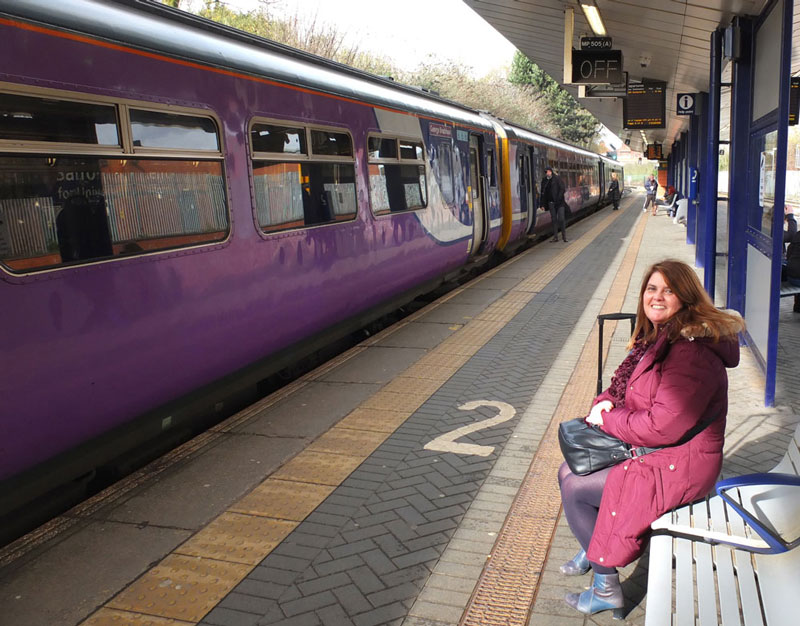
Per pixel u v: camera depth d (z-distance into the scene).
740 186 7.26
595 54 11.04
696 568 2.57
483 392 6.08
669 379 2.68
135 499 4.30
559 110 68.56
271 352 6.22
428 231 10.01
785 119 4.87
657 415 2.68
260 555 3.62
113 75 4.33
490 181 13.70
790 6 4.66
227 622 3.09
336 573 3.44
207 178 5.20
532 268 13.49
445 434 5.16
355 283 7.65
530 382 6.30
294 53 6.88
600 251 15.91
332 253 7.07
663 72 13.18
